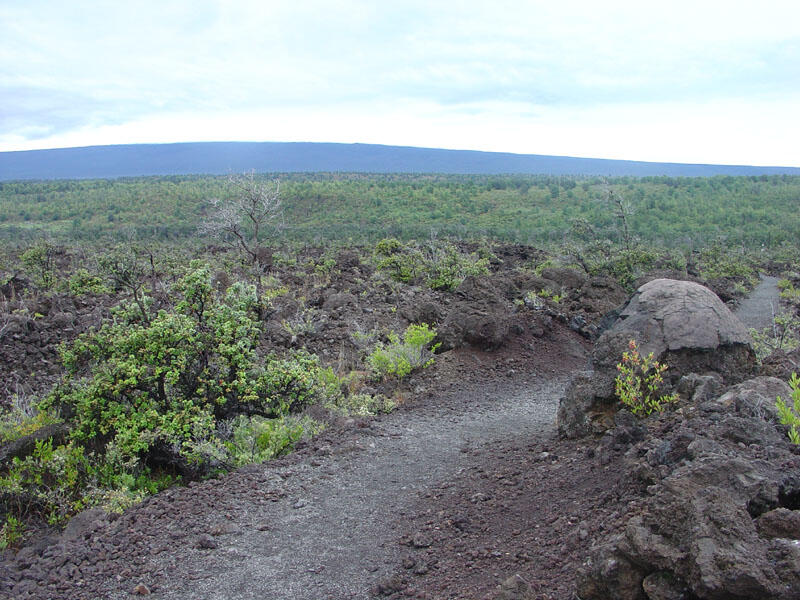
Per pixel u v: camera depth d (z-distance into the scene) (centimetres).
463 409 900
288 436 734
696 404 562
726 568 273
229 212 2097
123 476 655
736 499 329
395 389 1019
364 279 2325
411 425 808
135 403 734
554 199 10881
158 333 740
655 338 747
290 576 441
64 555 475
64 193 12294
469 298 1338
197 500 567
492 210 10344
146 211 9775
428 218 9762
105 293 1669
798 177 11762
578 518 439
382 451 699
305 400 828
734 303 2366
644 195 10206
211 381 757
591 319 1460
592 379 668
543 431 754
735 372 742
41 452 654
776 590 263
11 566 470
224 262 2698
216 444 701
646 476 422
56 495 622
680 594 290
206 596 420
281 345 1233
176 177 16988
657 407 603
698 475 347
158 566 458
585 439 635
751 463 359
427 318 1436
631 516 383
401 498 570
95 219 9462
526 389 1027
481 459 655
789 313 1919
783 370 699
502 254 3606
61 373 1052
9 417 796
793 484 345
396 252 2898
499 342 1192
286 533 507
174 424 696
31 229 8538
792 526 298
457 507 529
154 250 3778
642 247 3225
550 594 351
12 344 1135
